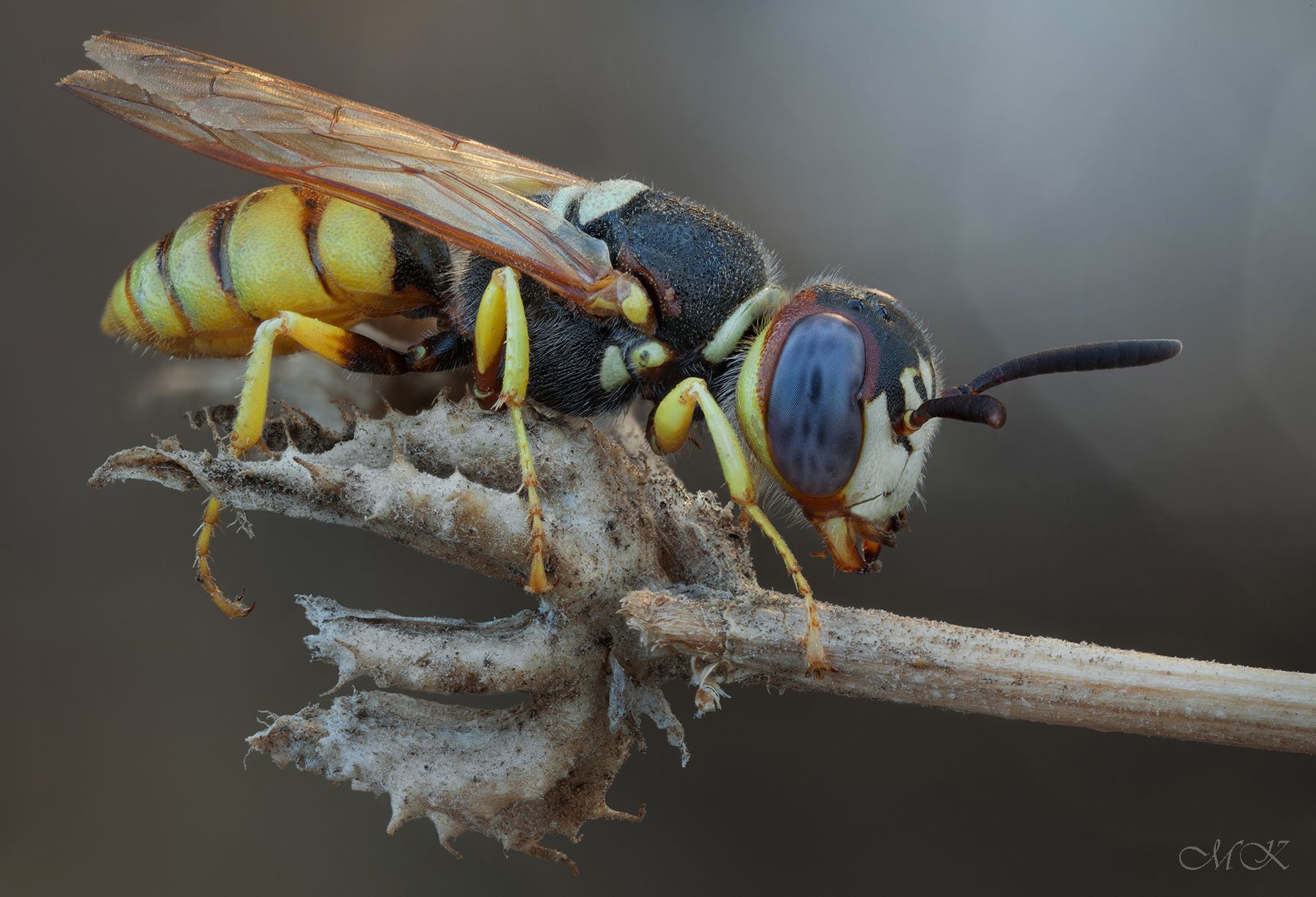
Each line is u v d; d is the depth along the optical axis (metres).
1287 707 0.05
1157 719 0.06
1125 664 0.06
